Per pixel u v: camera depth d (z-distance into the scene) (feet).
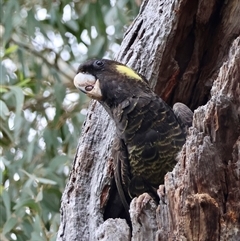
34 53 37.65
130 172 22.85
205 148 18.22
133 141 22.29
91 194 23.81
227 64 19.63
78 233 23.13
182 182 18.28
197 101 25.85
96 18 34.83
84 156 24.20
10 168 32.14
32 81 37.32
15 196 32.68
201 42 25.32
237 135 18.71
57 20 35.47
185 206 17.92
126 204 23.48
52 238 28.68
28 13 34.63
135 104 22.27
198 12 24.50
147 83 23.61
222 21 25.14
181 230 17.97
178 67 24.93
